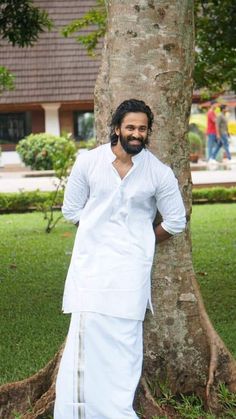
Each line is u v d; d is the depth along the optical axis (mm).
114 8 4988
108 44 5082
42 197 16688
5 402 5102
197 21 10758
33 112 29156
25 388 5156
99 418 4406
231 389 5047
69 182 4562
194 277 5227
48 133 27656
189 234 5207
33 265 10148
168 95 4996
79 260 4441
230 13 10484
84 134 29297
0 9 9492
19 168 27203
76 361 4375
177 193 4527
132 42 4949
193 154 26281
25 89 28484
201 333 5176
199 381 5148
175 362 5137
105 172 4434
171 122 5027
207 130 25688
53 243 11828
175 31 4961
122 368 4395
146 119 4398
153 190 4457
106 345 4387
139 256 4410
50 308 8062
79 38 12352
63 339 6996
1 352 6641
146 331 5137
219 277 9211
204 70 11273
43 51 28953
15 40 9836
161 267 5102
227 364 5105
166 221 4574
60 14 29344
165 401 5035
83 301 4371
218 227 13148
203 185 18781
